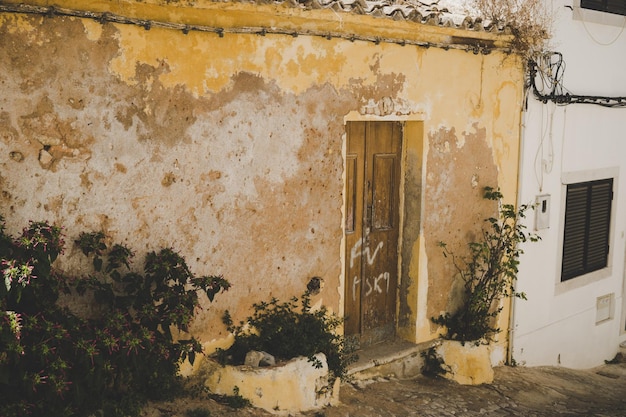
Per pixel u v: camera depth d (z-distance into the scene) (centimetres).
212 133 564
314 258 648
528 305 897
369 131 715
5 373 411
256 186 597
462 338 775
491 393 755
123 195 527
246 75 576
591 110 951
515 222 806
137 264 540
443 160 752
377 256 741
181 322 513
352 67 647
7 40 465
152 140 534
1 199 475
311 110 623
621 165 1036
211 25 550
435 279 766
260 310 616
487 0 780
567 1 883
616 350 1103
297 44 603
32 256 439
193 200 562
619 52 988
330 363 634
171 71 536
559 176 915
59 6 481
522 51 802
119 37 508
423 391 718
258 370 570
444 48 723
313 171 634
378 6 629
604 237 1044
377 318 751
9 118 472
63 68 488
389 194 745
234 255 593
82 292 505
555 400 780
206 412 538
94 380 457
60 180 497
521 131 838
